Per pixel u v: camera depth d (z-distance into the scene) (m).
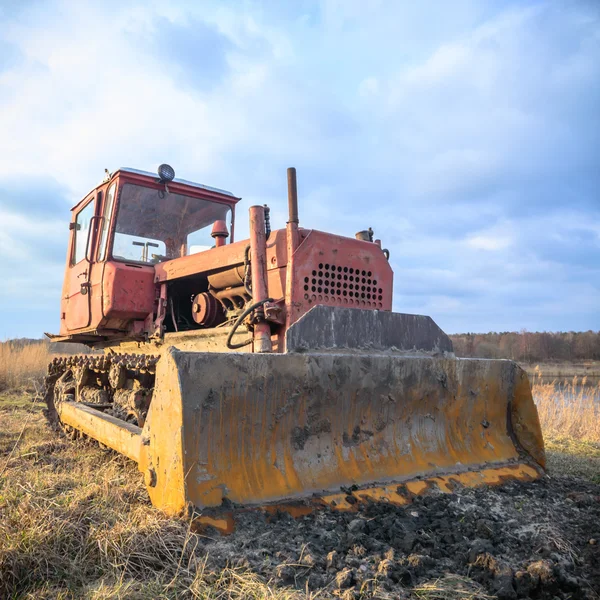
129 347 5.73
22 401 9.52
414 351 4.12
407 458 3.61
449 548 2.65
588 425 7.92
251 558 2.37
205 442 2.80
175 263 5.09
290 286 3.93
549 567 2.41
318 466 3.20
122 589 2.10
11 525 2.51
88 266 5.64
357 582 2.22
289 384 3.14
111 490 3.18
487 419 4.27
